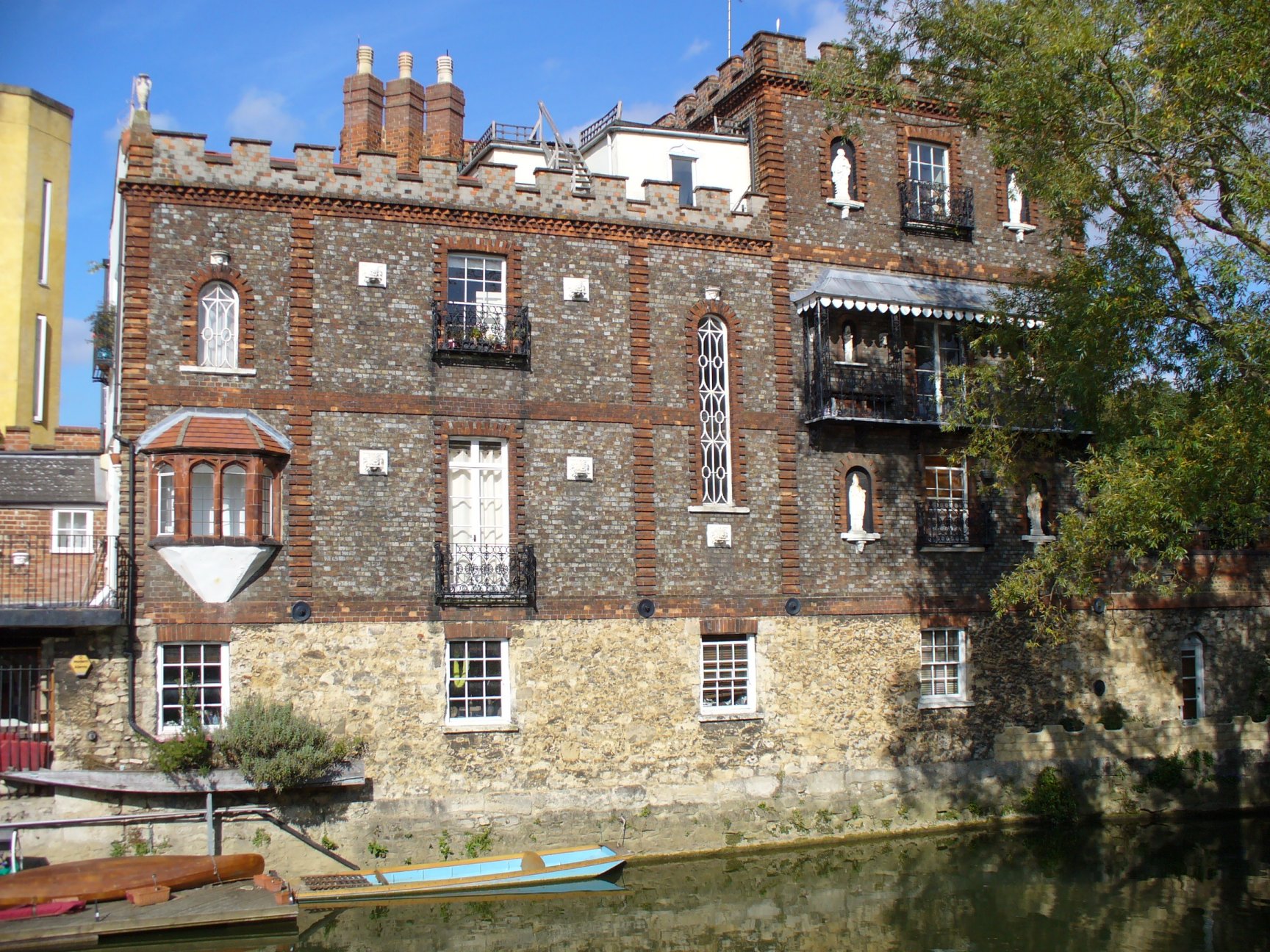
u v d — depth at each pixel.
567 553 24.41
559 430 24.69
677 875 22.95
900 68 28.00
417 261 24.06
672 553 25.25
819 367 26.38
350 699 22.48
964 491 28.22
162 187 22.56
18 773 20.42
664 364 25.70
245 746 20.91
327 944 18.86
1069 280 22.31
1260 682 31.19
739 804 24.97
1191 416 20.77
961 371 24.97
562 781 23.67
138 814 20.86
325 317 23.28
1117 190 21.30
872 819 26.06
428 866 21.52
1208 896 21.73
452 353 23.97
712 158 28.80
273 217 23.20
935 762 26.94
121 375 22.30
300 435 22.84
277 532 22.55
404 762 22.64
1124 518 20.11
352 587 22.80
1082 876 23.08
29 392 37.53
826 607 26.34
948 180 29.27
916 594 27.19
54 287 38.88
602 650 24.39
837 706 26.12
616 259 25.61
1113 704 29.00
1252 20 18.48
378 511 23.16
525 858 21.94
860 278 27.48
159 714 21.64
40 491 26.58
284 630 22.30
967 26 22.23
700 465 25.72
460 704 23.45
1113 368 21.72
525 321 24.53
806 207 27.48
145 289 22.34
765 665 25.64
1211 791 29.52
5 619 20.42
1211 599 30.70
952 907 21.00
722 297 26.41
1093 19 20.23
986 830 26.83
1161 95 20.03
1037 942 19.08
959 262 28.84
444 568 23.31
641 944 19.03
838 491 26.80
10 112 37.56
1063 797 27.56
